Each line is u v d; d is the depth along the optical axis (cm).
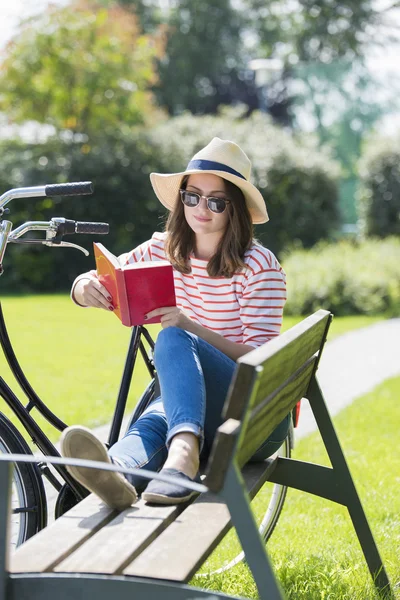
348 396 802
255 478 302
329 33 3594
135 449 293
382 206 2147
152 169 2000
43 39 2261
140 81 2461
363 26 3534
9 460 219
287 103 3909
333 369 952
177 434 272
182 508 264
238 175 333
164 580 215
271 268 328
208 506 260
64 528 246
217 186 329
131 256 362
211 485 215
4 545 218
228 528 251
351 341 1175
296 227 2086
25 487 316
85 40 2317
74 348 1019
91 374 851
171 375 284
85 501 267
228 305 334
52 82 2297
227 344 313
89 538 241
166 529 244
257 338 323
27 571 220
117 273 301
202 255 340
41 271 1906
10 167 1975
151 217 2005
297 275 1552
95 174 1966
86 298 323
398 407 745
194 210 331
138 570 219
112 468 223
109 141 2036
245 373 218
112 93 2359
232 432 214
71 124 2345
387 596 336
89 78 2286
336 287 1512
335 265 1558
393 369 950
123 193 1980
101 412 681
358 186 2238
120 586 215
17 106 2341
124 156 1997
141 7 4022
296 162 2092
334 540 414
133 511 257
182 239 341
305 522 447
